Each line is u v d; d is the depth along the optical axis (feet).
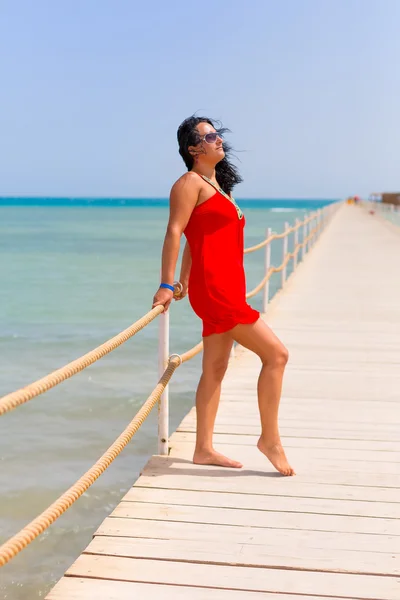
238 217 12.96
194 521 12.00
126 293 57.16
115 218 325.21
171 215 12.69
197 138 12.84
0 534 15.37
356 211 207.62
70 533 15.75
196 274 12.86
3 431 21.84
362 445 16.05
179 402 25.00
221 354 13.93
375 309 36.17
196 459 14.60
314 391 20.88
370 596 9.82
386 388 21.26
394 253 69.51
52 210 528.63
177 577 10.26
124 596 9.74
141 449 20.62
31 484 18.08
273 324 32.09
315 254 68.90
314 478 13.98
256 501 12.84
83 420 22.99
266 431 14.01
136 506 12.55
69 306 48.98
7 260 92.27
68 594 9.77
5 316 44.04
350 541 11.40
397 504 12.84
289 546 11.19
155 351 33.17
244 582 10.16
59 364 30.94
